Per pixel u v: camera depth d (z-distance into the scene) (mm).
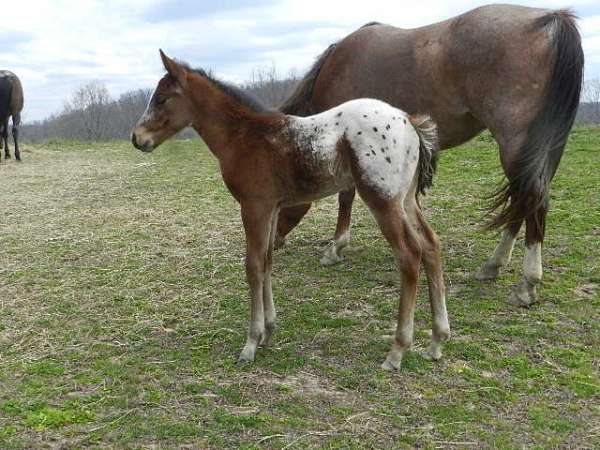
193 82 3898
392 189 3432
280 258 5871
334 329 4270
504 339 4047
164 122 4020
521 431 3029
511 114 4445
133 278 5395
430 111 4988
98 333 4316
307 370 3688
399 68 5062
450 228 6406
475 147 10539
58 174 11180
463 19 4742
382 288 5016
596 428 3037
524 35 4367
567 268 5164
